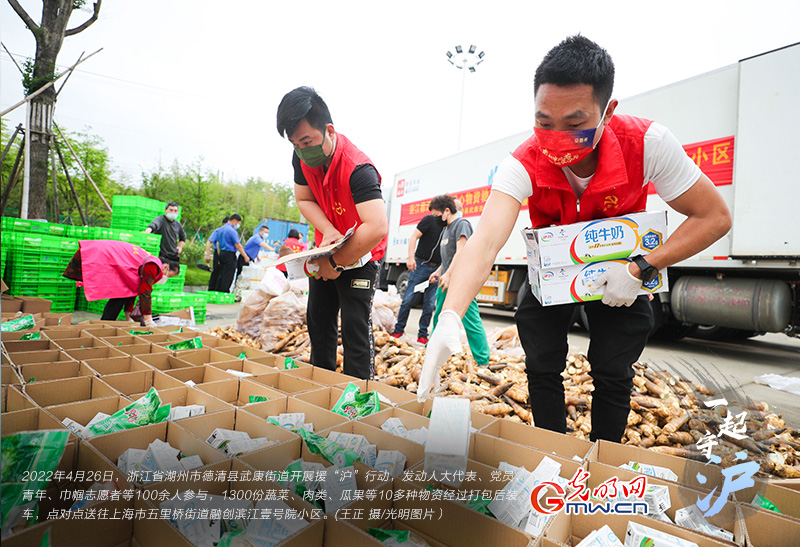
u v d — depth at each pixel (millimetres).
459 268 1378
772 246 4566
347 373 2342
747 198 4738
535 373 1746
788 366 5023
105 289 3846
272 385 2125
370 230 2037
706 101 5125
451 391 2951
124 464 1202
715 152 5023
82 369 1935
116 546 901
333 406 1900
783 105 4527
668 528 1007
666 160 1417
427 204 9367
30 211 7848
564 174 1506
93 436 1275
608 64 1248
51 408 1430
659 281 1486
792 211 4449
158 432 1344
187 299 6207
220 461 1098
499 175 1558
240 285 10562
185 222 25641
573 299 1553
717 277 5250
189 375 2098
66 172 10531
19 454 910
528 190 1558
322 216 2393
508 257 7621
